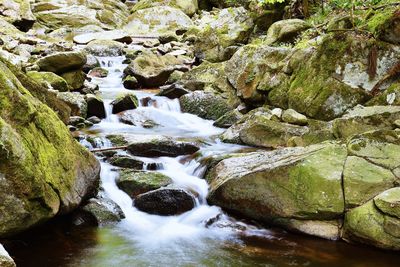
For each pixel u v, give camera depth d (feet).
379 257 16.02
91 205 18.25
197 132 29.45
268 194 18.43
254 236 17.80
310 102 27.14
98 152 22.88
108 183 20.34
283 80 29.50
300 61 28.71
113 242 16.83
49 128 16.71
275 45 36.68
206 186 20.86
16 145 14.02
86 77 38.86
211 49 43.57
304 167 18.21
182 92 34.45
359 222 16.61
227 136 27.40
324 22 35.55
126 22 66.18
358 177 17.63
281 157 19.69
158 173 20.99
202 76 36.65
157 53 48.70
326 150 19.15
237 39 43.78
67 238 16.83
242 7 48.44
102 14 65.92
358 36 26.27
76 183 17.28
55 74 32.48
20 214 14.26
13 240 16.02
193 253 16.26
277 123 26.58
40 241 16.43
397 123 21.63
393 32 25.12
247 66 32.07
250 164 19.99
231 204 19.25
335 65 26.76
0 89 14.96
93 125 28.71
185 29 60.08
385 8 27.73
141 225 18.24
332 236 17.49
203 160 22.52
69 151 17.49
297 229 17.95
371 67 25.68
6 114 14.80
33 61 38.22
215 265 15.35
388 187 17.31
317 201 17.62
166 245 16.85
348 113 24.71
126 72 39.91
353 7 28.22
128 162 21.77
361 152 18.69
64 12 62.85
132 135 25.35
